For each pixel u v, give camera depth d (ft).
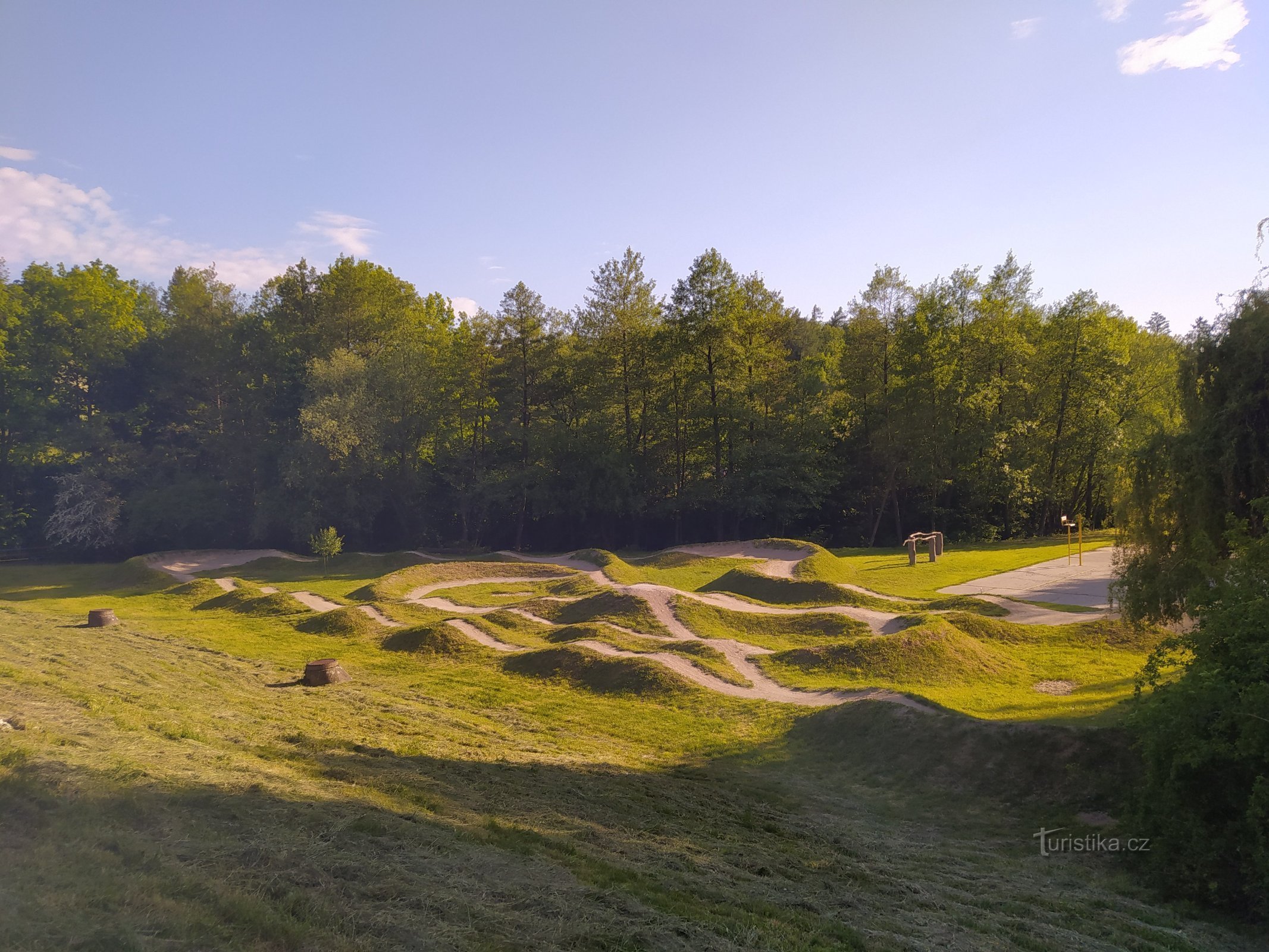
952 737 65.98
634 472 215.10
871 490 227.20
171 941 21.48
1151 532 67.46
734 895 35.35
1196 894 43.91
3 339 212.43
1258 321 60.95
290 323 235.81
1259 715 41.93
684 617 111.65
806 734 72.79
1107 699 74.02
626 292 209.46
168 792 34.76
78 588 167.84
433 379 217.36
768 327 212.84
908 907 38.04
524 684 89.40
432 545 232.12
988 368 207.41
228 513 223.92
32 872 23.82
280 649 103.76
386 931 24.98
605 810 48.16
